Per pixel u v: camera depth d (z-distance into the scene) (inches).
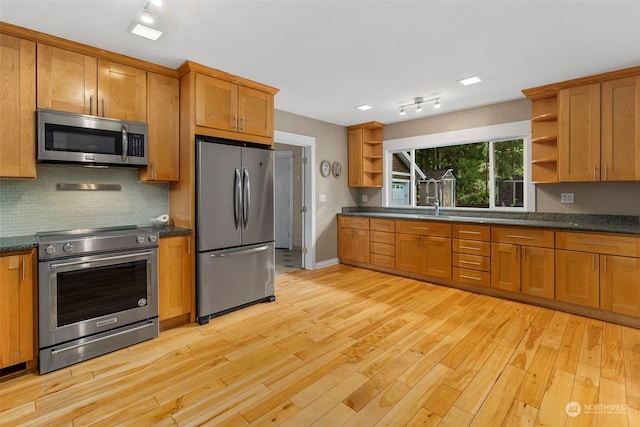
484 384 75.9
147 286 99.9
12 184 94.9
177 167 116.0
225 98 119.8
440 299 137.5
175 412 66.6
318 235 193.5
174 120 114.8
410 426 62.4
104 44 95.0
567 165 125.9
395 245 174.9
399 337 101.1
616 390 72.8
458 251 150.2
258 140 131.0
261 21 82.9
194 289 113.0
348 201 213.6
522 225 129.3
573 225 123.2
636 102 111.6
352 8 77.4
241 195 123.1
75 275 86.4
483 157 177.9
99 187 110.5
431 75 121.3
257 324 111.7
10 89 84.4
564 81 126.0
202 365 85.1
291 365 84.9
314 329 107.5
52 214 101.7
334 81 127.4
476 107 164.1
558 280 121.6
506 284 135.3
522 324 110.6
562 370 81.4
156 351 92.7
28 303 79.9
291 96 146.7
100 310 91.0
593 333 103.0
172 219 124.2
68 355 84.6
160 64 110.3
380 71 117.1
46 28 85.5
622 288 108.0
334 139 202.4
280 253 245.1
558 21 83.3
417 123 188.4
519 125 150.5
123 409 67.6
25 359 79.4
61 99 91.9
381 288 153.6
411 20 83.0
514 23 84.1
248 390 74.2
